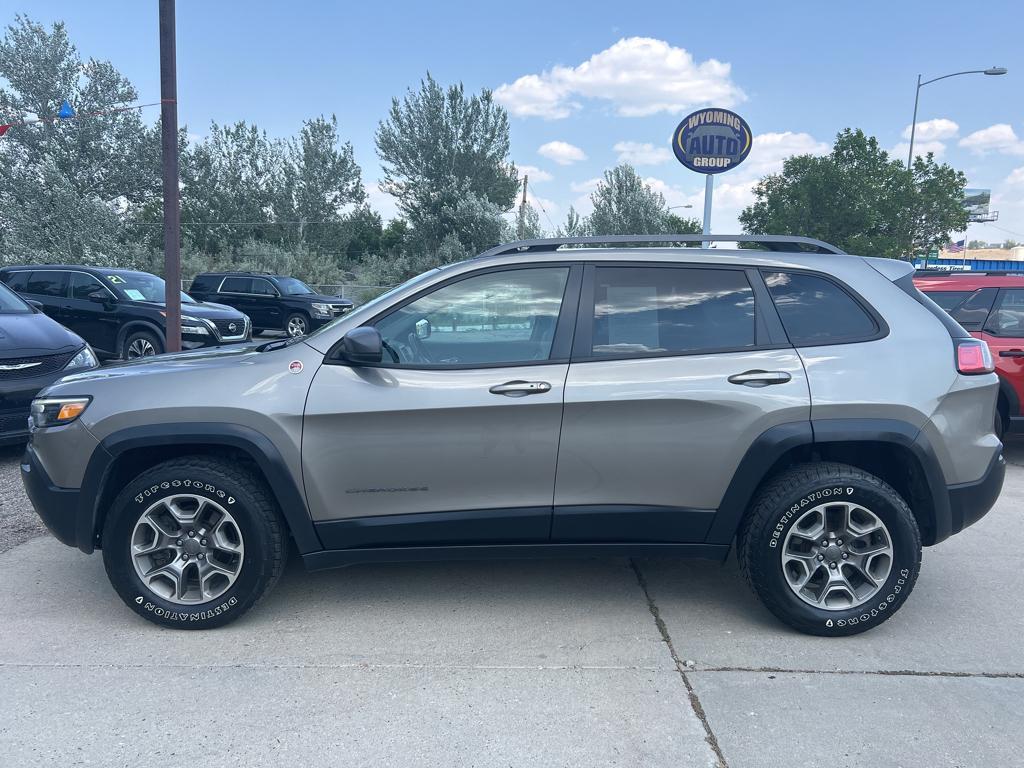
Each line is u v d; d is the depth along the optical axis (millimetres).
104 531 3578
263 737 2797
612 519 3617
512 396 3525
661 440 3545
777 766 2646
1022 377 6957
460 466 3568
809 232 31438
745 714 2961
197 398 3543
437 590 4168
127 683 3162
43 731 2818
